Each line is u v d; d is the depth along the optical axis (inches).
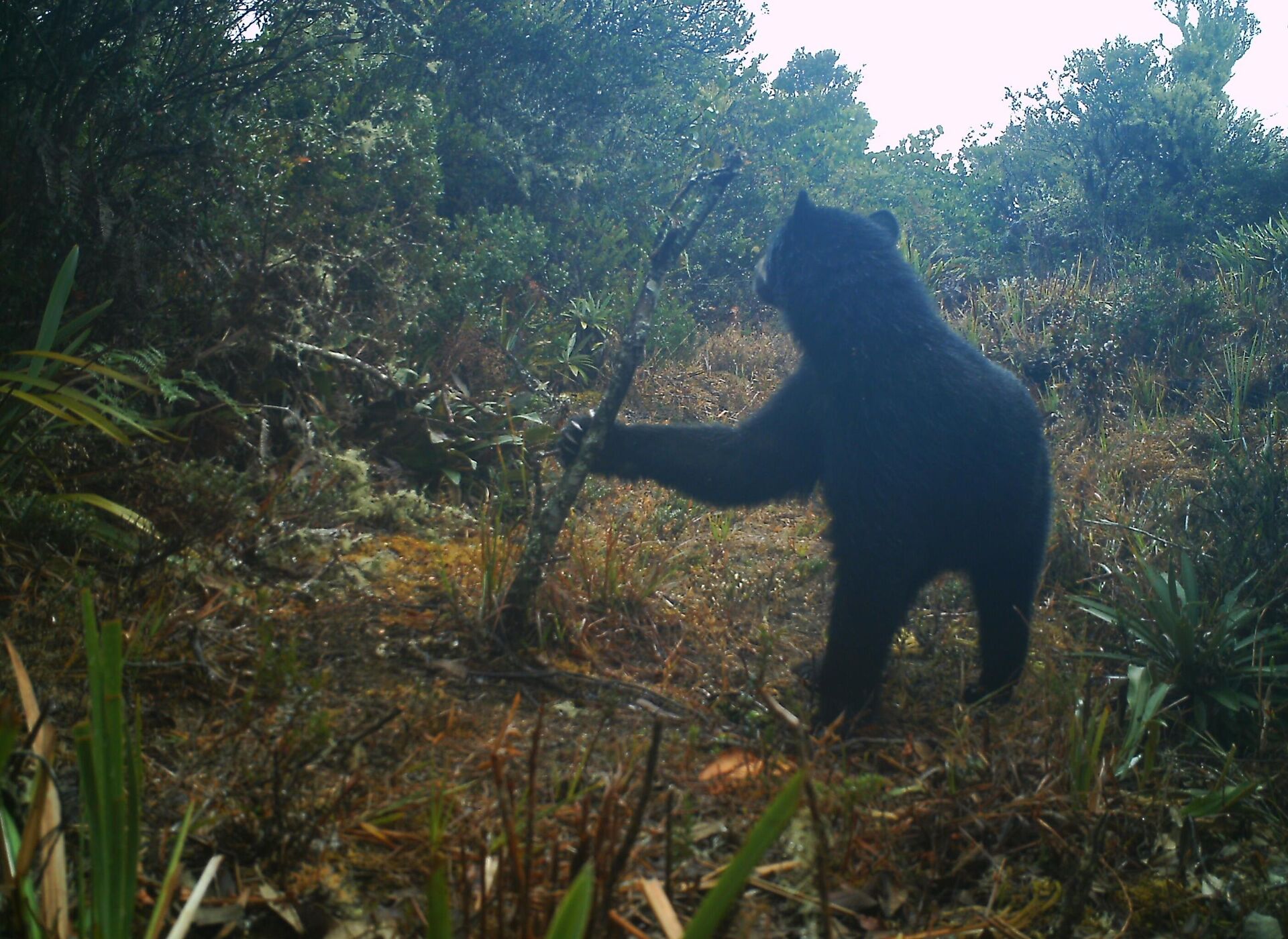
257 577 152.9
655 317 340.8
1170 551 185.8
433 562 172.4
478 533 189.2
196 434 179.6
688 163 425.4
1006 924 97.8
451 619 149.8
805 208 160.6
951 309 429.7
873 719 142.6
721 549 206.2
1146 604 162.2
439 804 97.5
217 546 153.4
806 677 154.4
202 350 181.8
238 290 188.5
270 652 122.0
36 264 170.4
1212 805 119.3
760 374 339.9
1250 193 471.2
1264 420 279.6
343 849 96.3
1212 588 175.5
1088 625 179.6
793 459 162.9
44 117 183.2
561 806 101.7
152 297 178.7
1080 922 102.6
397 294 228.4
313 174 235.0
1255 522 185.8
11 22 181.5
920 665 168.1
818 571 199.9
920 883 104.0
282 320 196.9
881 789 116.1
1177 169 497.4
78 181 176.1
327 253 213.5
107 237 173.5
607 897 76.6
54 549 139.3
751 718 132.6
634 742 120.8
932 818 112.0
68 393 136.9
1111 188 498.9
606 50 393.7
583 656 148.1
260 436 185.6
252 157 207.0
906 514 138.2
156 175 197.5
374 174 254.5
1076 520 207.6
